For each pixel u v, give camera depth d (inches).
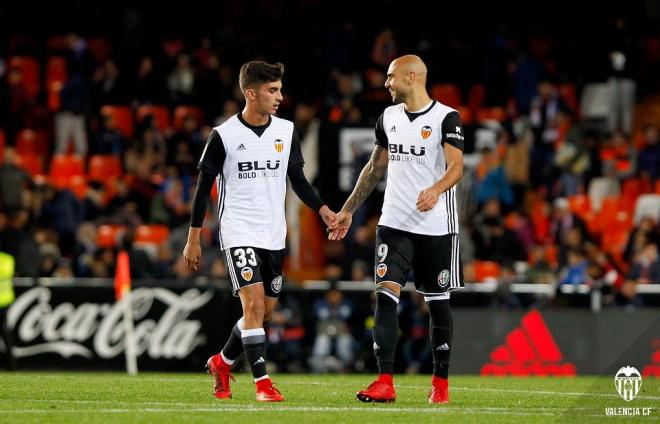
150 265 2281.0
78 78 3125.0
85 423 916.6
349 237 2433.6
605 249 2696.9
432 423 939.3
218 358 1159.0
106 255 2294.5
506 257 2509.8
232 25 3580.2
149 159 2881.4
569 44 3388.3
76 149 3120.1
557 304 2081.7
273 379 1684.3
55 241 2425.0
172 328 2027.6
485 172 2716.5
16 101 3169.3
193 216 1115.3
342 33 3253.0
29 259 2272.4
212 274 2202.3
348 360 2076.8
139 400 1136.8
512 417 991.6
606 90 3287.4
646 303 2097.7
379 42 3216.0
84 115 3122.5
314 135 2496.3
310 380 1651.1
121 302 2021.4
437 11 3484.3
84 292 2021.4
